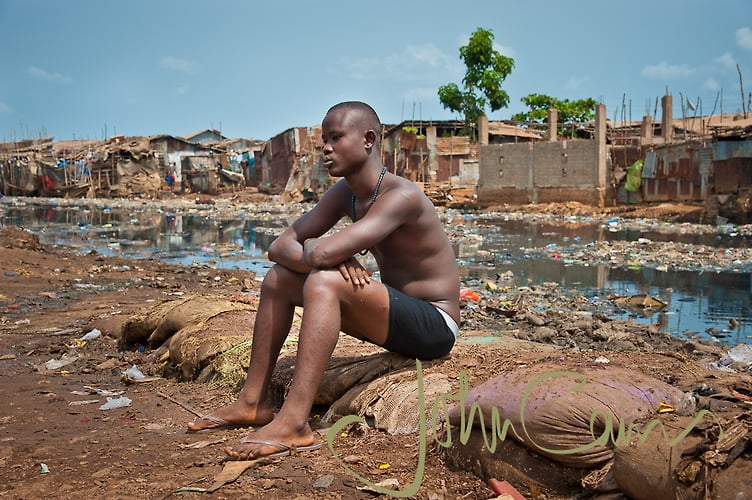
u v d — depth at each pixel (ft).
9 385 16.98
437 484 9.70
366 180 12.51
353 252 11.68
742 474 7.16
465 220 93.35
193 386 16.25
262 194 160.04
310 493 9.46
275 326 12.61
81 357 19.90
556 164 108.37
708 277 40.45
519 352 14.15
